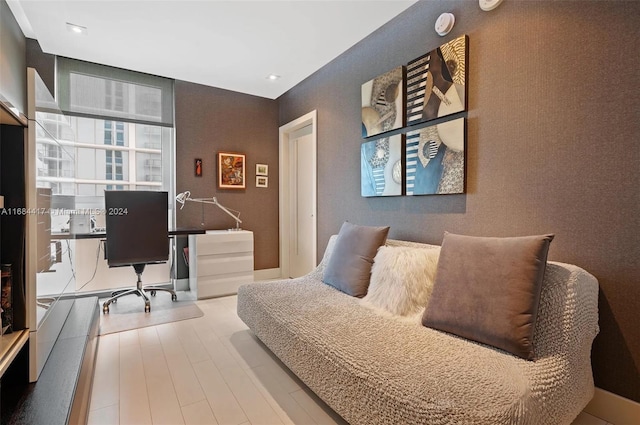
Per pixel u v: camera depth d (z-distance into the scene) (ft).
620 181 4.63
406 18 7.98
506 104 5.95
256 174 13.85
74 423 4.14
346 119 10.13
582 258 5.02
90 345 6.33
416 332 5.01
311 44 9.40
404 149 7.98
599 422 4.78
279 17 8.03
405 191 7.97
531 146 5.60
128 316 9.31
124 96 11.23
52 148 6.27
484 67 6.31
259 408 5.10
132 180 11.66
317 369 4.76
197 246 10.97
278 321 5.93
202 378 5.96
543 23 5.43
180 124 12.14
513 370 3.83
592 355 4.95
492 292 4.59
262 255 14.12
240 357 6.81
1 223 4.60
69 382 4.62
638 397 4.54
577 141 5.05
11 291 4.60
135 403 5.18
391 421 3.49
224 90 13.03
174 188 12.16
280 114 14.23
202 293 11.08
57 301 6.26
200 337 7.84
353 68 9.80
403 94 8.00
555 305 4.43
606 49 4.73
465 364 3.95
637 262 4.50
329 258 8.64
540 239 4.54
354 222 9.86
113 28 8.37
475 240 5.24
